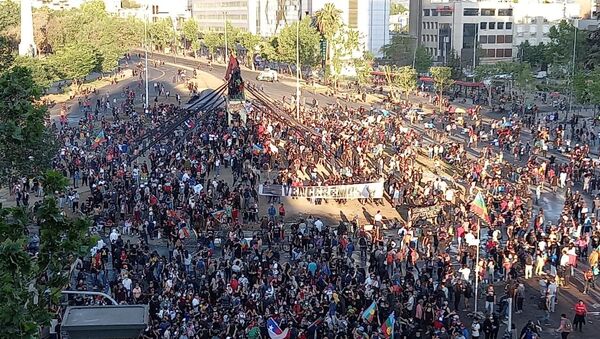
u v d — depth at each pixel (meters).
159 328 32.75
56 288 18.41
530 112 112.81
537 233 48.09
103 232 52.31
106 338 15.81
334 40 147.00
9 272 16.27
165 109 98.56
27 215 19.12
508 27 198.38
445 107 117.00
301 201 61.19
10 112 23.30
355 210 59.31
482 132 89.62
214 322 33.09
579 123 106.56
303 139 74.94
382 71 150.00
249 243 47.28
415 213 54.31
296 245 47.78
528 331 34.19
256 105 95.56
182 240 49.06
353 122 92.50
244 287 38.53
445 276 41.38
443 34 199.25
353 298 36.84
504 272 44.41
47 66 121.12
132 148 73.69
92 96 126.00
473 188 60.72
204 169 65.25
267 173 66.56
